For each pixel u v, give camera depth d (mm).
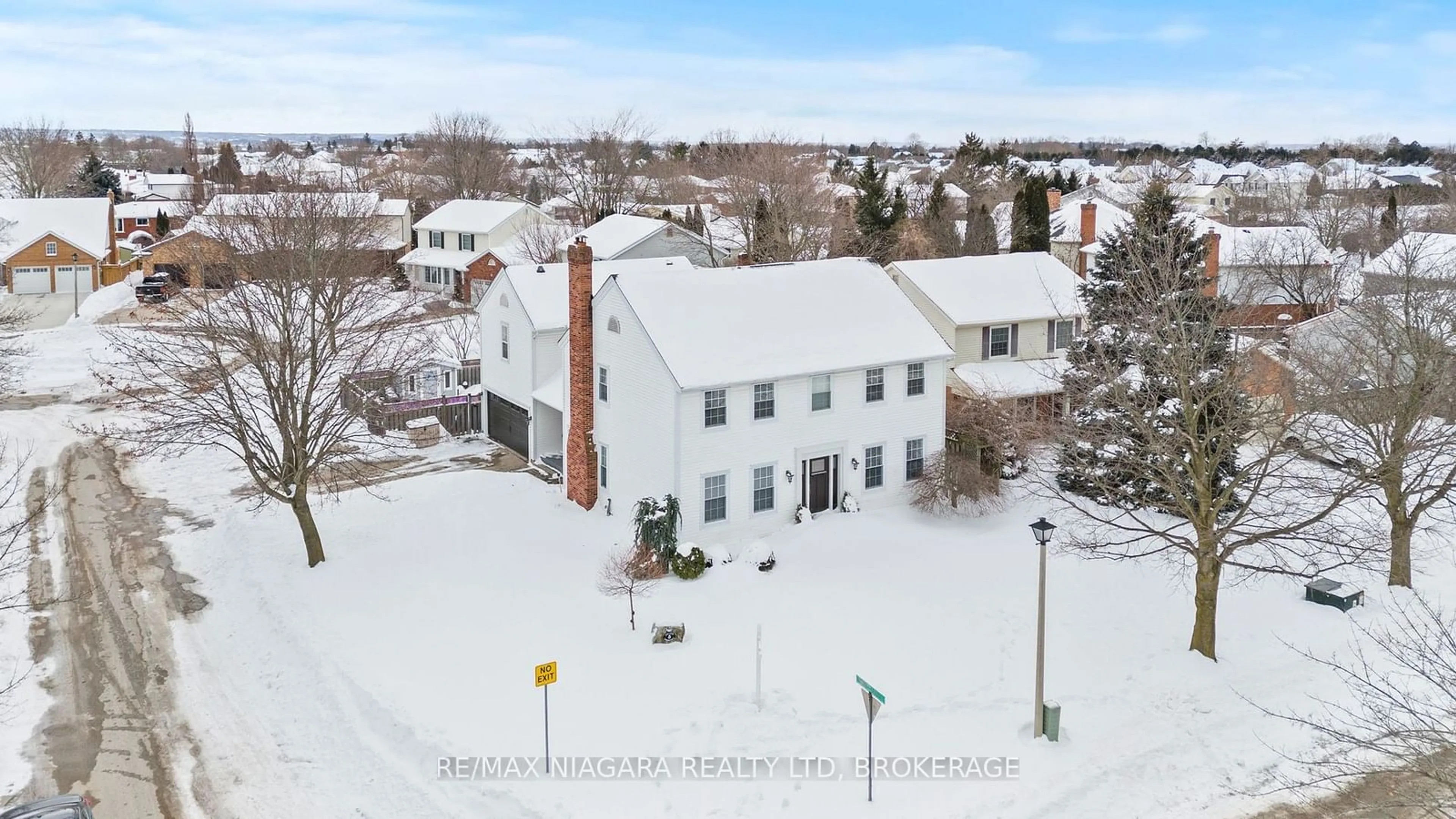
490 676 23469
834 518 32844
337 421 35438
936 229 67812
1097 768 19688
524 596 27859
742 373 30891
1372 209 78000
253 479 36219
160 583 29859
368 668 23984
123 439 37344
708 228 79000
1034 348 41594
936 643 24656
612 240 65188
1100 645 24453
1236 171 158500
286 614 27094
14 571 30391
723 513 31500
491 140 117750
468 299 73812
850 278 36062
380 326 42438
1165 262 27234
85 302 73312
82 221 80625
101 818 19125
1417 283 31109
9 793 19797
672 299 32531
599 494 34469
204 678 24469
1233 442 24688
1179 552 28953
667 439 30656
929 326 34969
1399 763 19438
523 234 73062
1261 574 28000
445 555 30703
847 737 20703
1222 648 24328
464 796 19234
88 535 33438
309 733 21953
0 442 42688
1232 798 18922
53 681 24297
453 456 41562
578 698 22359
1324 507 32125
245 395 31328
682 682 22891
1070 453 28562
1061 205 88750
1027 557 29547
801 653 24203
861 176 69250
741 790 19094
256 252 43094
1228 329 28672
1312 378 31328
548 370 39656
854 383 33125
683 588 28062
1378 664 23062
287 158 164000
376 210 70938
